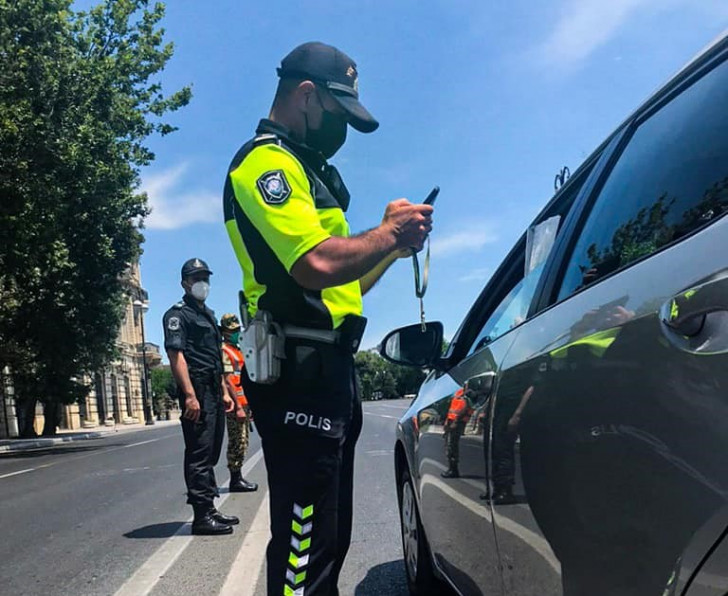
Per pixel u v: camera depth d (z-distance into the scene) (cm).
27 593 416
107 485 934
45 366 2742
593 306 173
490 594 232
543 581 182
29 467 1431
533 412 190
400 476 412
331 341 217
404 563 435
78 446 2398
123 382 6606
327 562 215
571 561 165
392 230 204
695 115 177
